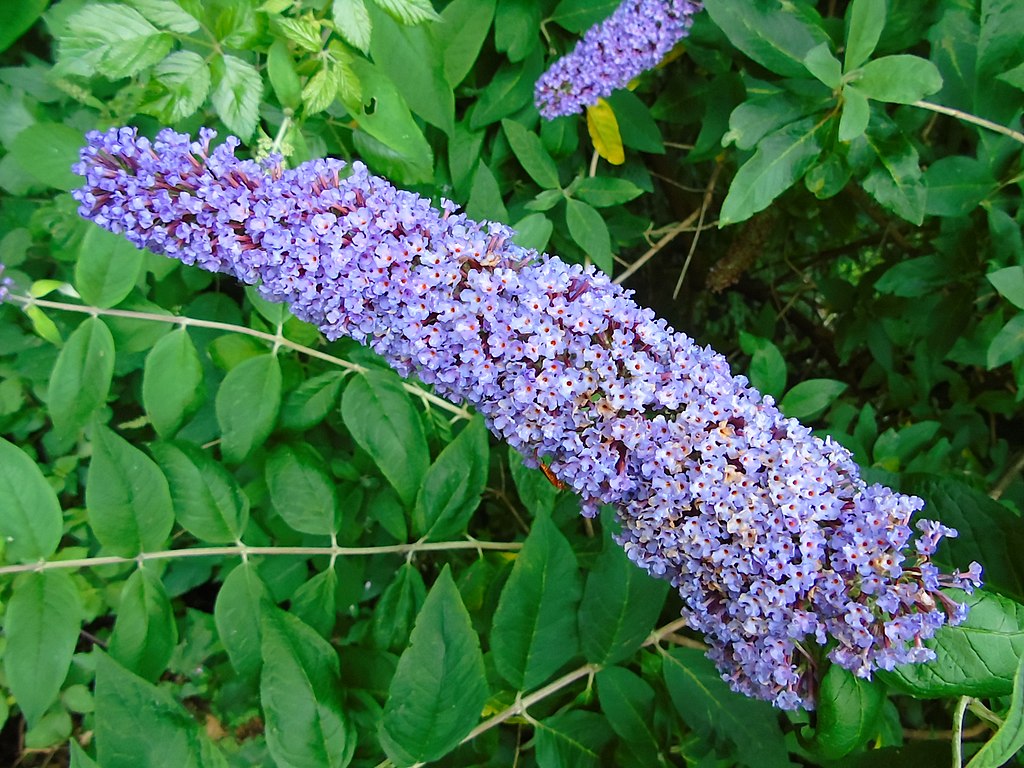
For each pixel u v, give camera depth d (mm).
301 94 260
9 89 313
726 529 205
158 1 237
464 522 293
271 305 293
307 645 238
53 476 380
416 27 279
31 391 375
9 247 334
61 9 277
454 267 209
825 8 420
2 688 401
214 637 405
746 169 288
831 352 571
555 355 213
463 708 232
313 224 206
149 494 253
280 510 286
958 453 405
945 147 389
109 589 394
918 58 258
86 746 436
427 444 303
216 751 222
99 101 305
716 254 500
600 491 223
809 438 213
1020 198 325
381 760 267
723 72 342
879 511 198
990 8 295
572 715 267
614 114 341
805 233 497
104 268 263
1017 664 199
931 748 253
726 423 211
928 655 197
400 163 296
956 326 366
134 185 202
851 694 212
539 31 328
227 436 278
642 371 209
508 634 255
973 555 244
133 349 280
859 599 201
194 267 339
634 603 263
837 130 289
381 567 366
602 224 324
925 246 426
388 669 275
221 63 247
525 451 233
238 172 209
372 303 214
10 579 257
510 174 355
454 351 213
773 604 201
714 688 266
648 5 304
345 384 316
